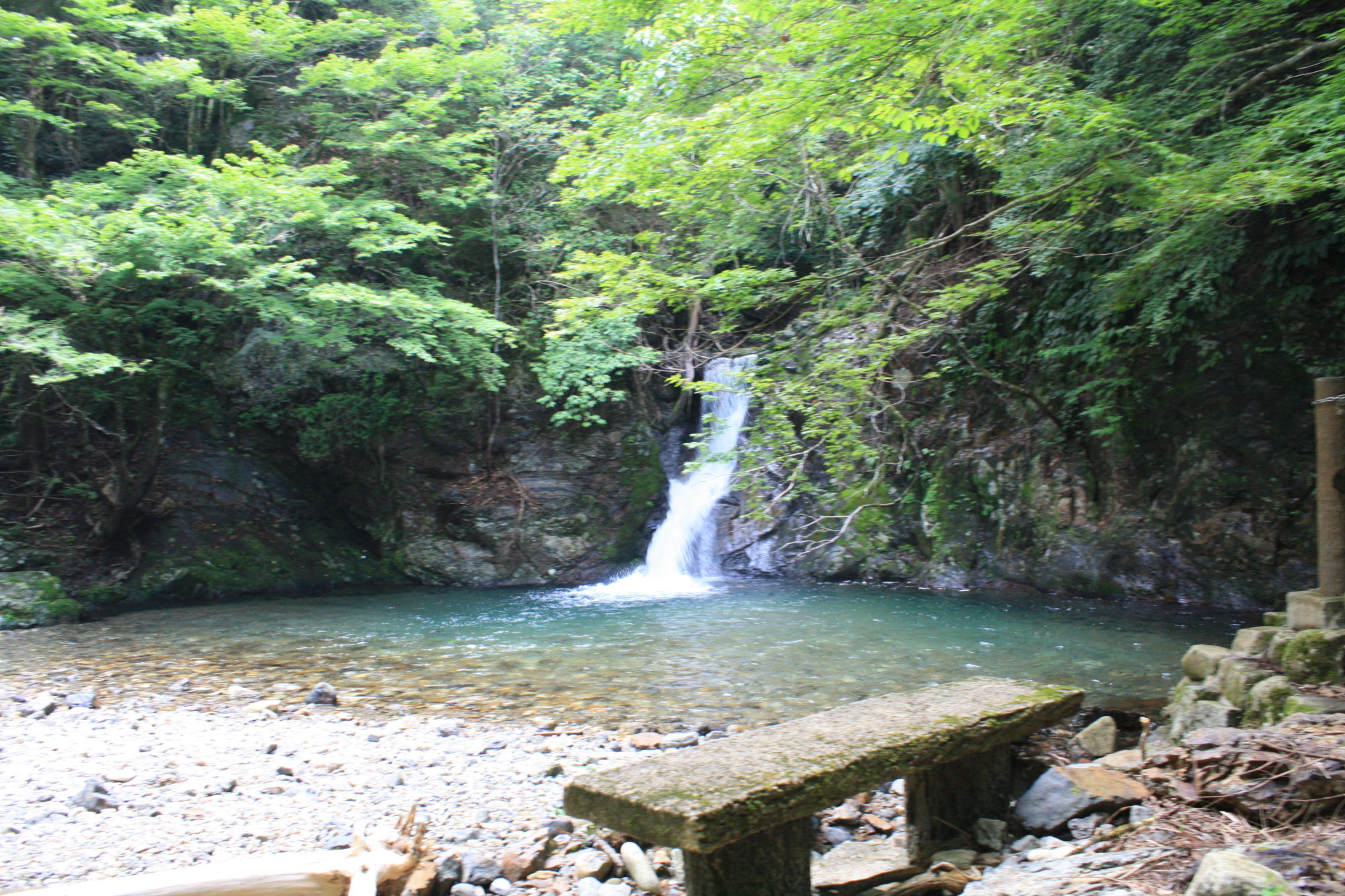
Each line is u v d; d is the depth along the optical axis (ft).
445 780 16.96
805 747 10.10
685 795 8.57
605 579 54.90
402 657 32.12
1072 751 16.85
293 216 43.65
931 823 11.35
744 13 25.71
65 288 41.73
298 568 53.31
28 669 29.99
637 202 29.43
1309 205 36.01
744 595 47.60
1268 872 7.34
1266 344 38.81
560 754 19.42
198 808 14.75
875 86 22.58
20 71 48.47
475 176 53.98
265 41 50.37
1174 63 37.58
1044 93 29.25
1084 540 44.06
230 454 55.83
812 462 54.44
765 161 29.91
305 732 21.31
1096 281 42.37
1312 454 37.22
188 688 26.96
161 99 53.31
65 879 11.54
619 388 59.82
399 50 62.23
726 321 27.71
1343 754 10.25
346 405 56.65
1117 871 8.87
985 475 48.75
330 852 10.04
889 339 25.17
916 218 45.32
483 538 55.16
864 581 51.06
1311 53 32.89
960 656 30.45
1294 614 16.63
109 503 48.08
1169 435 41.78
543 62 58.54
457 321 48.16
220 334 54.70
